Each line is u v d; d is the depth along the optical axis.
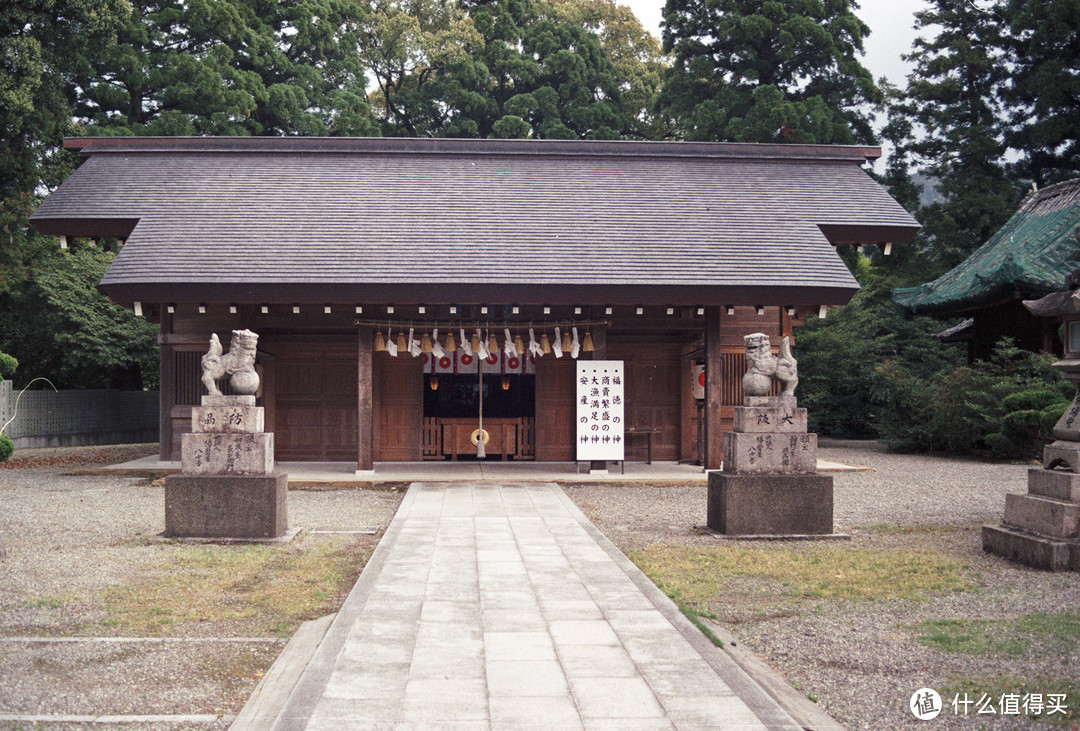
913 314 23.12
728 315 16.47
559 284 14.27
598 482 14.70
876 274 30.75
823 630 6.17
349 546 9.23
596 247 15.09
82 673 5.07
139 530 9.96
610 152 17.98
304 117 28.50
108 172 16.55
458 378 17.59
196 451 9.51
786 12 29.73
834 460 19.03
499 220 15.71
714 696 4.63
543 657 5.29
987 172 28.59
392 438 17.41
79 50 22.27
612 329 16.77
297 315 15.65
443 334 16.31
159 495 12.91
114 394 27.70
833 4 30.41
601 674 4.98
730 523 9.83
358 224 15.41
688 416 17.66
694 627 5.97
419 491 13.51
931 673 5.27
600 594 6.92
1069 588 7.39
